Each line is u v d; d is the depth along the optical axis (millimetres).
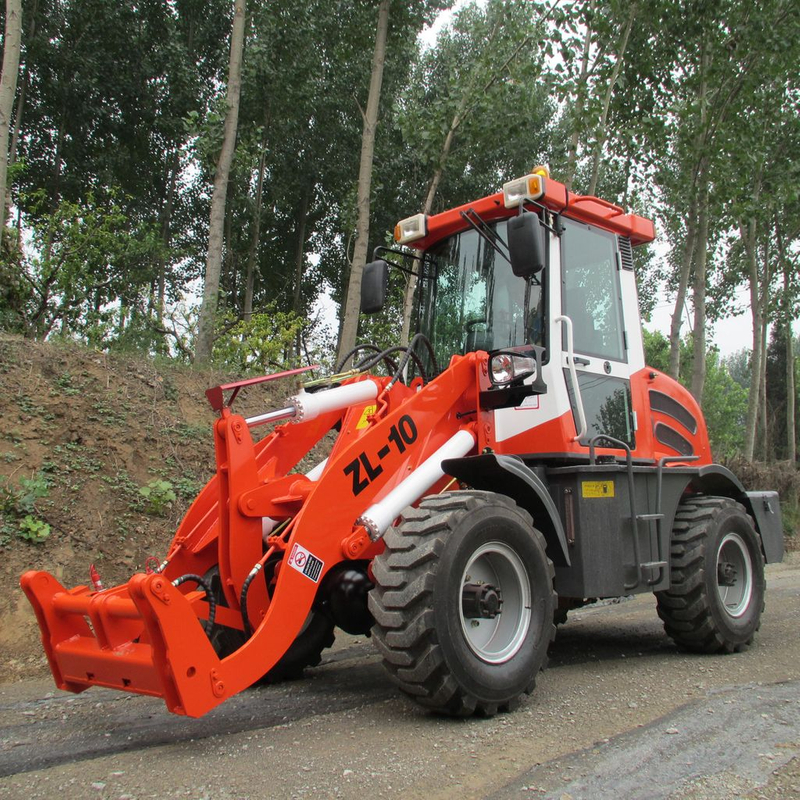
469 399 4277
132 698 3945
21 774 2771
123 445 6820
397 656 3303
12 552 5406
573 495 4316
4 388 6598
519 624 3709
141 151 19266
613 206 5141
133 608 2994
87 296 9789
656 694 3906
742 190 13422
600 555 4309
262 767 2811
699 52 12586
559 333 4531
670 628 5141
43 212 17453
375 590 3434
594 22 11523
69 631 3398
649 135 12750
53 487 6039
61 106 17922
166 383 7918
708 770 2771
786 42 11977
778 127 14844
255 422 3791
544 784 2637
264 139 18234
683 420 5660
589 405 4738
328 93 19094
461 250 4992
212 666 2969
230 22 19094
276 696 3951
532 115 12953
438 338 4980
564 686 4102
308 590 3410
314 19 16641
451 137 13281
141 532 6180
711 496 5625
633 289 5383
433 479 3900
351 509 3643
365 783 2641
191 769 2797
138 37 18422
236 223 20578
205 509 4098
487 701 3414
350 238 21125
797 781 2676
